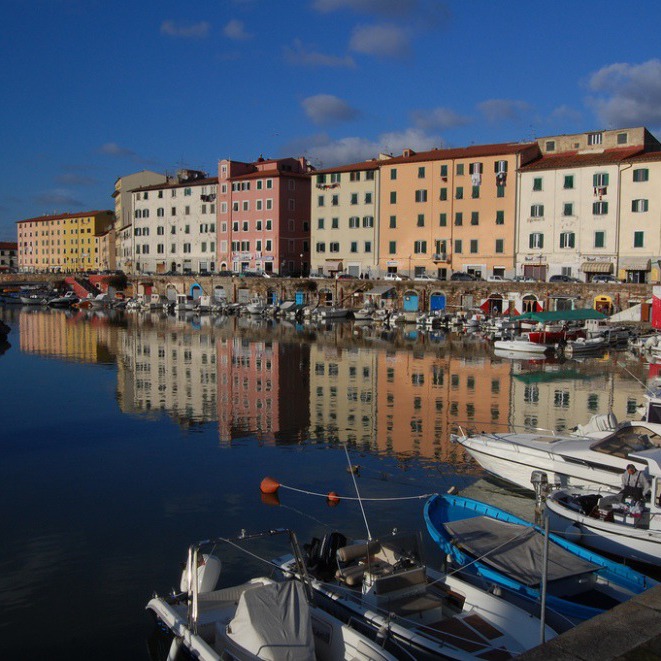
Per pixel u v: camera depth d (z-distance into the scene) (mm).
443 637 10633
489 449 20219
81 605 13359
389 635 10664
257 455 23562
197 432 26766
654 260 73688
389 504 18781
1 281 145125
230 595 11867
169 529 17000
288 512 18172
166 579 14391
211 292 103625
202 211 112562
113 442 25219
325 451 24156
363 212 94000
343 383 38531
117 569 14844
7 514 17953
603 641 6387
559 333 59781
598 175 76562
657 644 6336
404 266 90938
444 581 12148
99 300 112062
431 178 88188
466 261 86062
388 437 26094
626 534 14617
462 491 19922
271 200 104375
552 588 12562
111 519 17641
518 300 76688
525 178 81500
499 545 13820
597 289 71438
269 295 97812
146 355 50656
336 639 10539
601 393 36156
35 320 85750
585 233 77625
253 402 32812
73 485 20297
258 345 57875
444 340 63875
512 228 82562
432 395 35062
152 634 12328
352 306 89875
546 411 31359
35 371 42531
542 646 6332
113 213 181125
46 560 15250
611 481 17547
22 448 24344
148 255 120250
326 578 12820
